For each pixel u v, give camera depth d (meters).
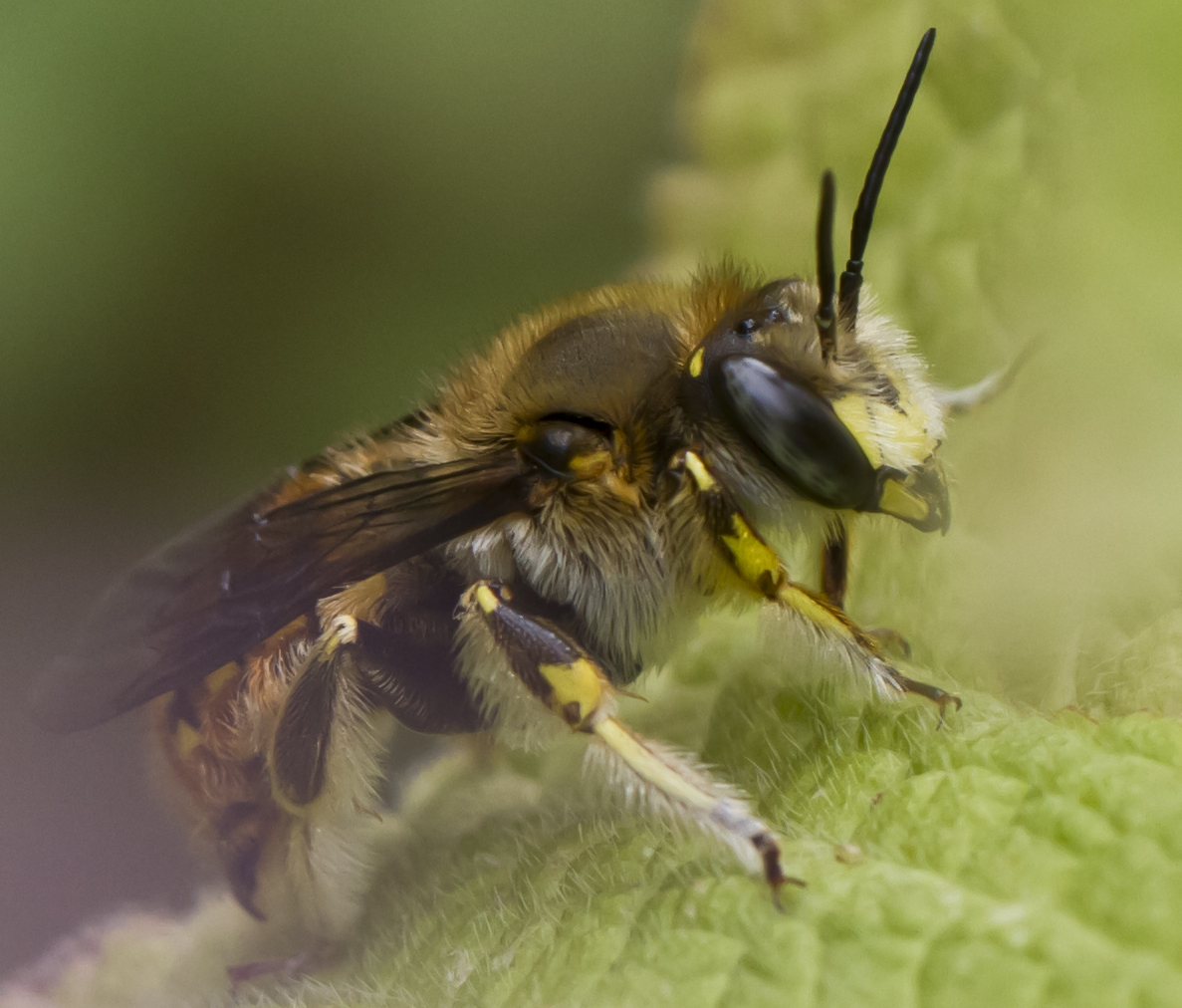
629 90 0.12
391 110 0.12
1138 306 0.07
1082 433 0.07
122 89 0.12
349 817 0.07
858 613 0.07
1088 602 0.07
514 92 0.12
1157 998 0.06
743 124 0.08
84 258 0.12
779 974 0.07
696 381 0.07
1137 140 0.07
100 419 0.12
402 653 0.07
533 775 0.08
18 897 0.12
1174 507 0.07
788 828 0.07
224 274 0.12
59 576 0.14
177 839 0.08
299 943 0.07
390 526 0.07
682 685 0.07
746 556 0.07
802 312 0.07
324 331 0.12
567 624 0.07
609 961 0.07
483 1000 0.07
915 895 0.07
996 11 0.07
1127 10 0.07
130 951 0.08
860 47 0.08
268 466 0.12
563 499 0.07
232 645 0.08
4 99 0.11
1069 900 0.07
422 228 0.12
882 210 0.08
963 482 0.07
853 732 0.07
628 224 0.08
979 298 0.07
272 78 0.12
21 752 0.13
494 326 0.08
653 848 0.07
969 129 0.07
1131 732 0.07
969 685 0.07
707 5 0.08
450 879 0.07
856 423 0.07
